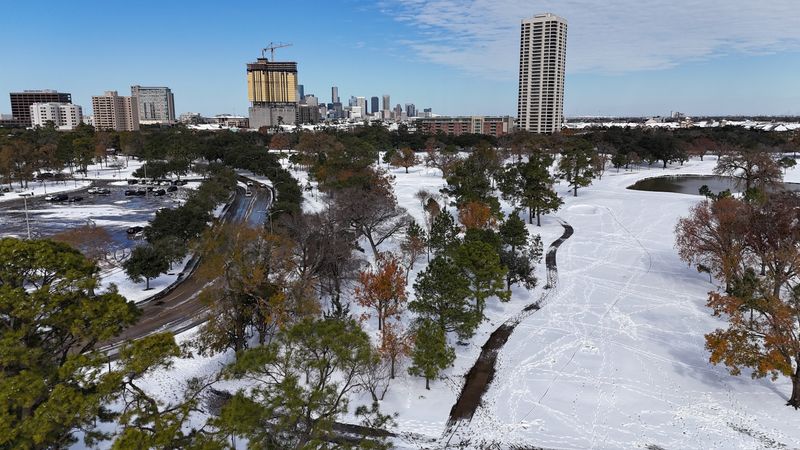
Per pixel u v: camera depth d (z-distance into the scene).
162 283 55.53
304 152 156.12
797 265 38.97
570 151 121.19
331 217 53.53
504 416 32.69
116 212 94.69
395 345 35.91
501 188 90.25
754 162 101.94
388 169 154.50
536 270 60.94
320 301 49.12
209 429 29.05
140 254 53.12
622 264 63.72
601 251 69.44
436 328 35.47
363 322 45.12
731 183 133.38
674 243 72.31
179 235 63.94
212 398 33.09
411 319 45.97
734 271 45.28
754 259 50.94
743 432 30.41
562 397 34.78
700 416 32.22
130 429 18.36
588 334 44.44
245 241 38.81
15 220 86.31
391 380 36.59
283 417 20.31
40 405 18.66
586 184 108.62
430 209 76.44
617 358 40.09
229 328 36.62
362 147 140.25
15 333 20.45
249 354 21.00
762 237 47.25
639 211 93.81
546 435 30.64
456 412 33.22
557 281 57.75
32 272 23.55
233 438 24.45
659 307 49.97
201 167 144.50
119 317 23.52
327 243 46.50
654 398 34.47
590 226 84.06
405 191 110.50
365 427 30.91
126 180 141.38
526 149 168.12
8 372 20.39
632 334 44.28
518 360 40.03
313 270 43.75
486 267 43.59
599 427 31.34
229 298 37.50
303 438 21.06
